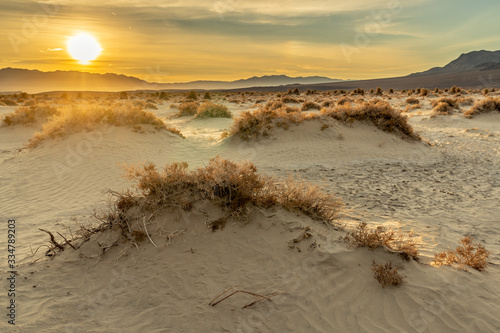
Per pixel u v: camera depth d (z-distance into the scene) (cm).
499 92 5303
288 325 384
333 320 386
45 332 374
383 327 370
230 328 383
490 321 362
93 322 398
